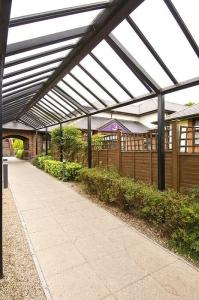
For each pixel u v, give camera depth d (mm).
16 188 8117
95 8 3088
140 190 4641
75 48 4441
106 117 20578
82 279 2729
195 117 9984
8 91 5723
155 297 2414
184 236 3303
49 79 6668
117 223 4598
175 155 5523
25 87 6586
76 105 8250
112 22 3498
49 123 14828
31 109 13422
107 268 2961
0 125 2682
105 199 5957
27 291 2496
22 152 24438
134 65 4379
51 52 3928
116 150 8258
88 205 5914
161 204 3934
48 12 2600
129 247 3553
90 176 6750
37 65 4516
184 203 3672
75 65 5355
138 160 7137
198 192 4219
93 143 10086
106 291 2514
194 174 5086
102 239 3846
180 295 2445
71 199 6539
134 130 19219
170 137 5891
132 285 2615
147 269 2938
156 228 4234
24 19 2502
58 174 10227
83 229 4285
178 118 10281
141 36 3805
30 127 20359
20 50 2990
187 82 4199
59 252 3385
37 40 3129
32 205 5918
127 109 22234
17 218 4867
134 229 4273
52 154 15195
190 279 2721
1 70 2578
